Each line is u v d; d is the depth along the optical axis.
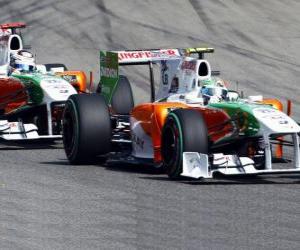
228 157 44.31
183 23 96.00
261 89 76.38
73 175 45.94
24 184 43.44
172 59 49.94
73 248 32.88
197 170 44.03
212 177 44.69
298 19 97.38
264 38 91.25
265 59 85.00
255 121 44.25
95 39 91.62
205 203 39.53
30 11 100.69
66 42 91.00
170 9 100.31
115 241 33.72
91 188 42.56
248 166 43.97
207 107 47.12
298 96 74.56
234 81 78.50
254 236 34.38
